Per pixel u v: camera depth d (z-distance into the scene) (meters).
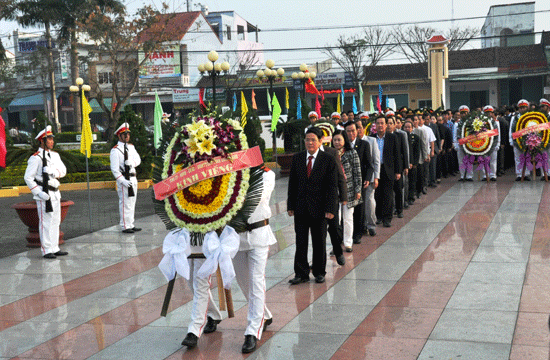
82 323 5.87
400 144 10.25
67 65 48.44
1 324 5.95
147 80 47.28
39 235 9.67
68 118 51.91
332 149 7.40
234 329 5.50
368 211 9.34
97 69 46.72
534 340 4.85
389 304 5.99
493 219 10.25
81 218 13.28
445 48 29.52
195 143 5.00
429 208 11.80
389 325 5.37
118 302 6.54
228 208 4.97
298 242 6.92
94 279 7.63
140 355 4.95
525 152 15.03
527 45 44.66
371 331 5.24
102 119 49.22
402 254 8.12
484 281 6.64
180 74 47.62
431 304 5.92
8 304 6.66
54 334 5.58
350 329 5.32
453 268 7.26
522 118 14.95
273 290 6.71
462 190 14.17
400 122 11.55
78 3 36.78
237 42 56.38
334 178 6.76
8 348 5.25
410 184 12.38
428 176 14.59
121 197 10.96
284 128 20.48
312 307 6.02
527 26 47.69
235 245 4.94
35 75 39.34
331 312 5.82
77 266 8.44
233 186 5.03
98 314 6.14
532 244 8.29
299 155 6.94
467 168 15.83
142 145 19.62
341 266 7.66
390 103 29.27
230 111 5.41
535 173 16.06
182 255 5.02
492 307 5.74
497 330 5.11
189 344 5.01
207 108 5.50
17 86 42.62
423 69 45.84
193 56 49.38
